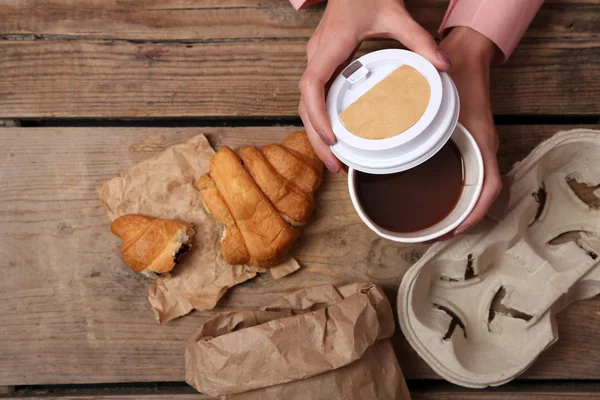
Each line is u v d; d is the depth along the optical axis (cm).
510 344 73
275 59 75
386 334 70
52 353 75
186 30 75
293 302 71
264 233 70
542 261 72
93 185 75
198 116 75
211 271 73
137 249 71
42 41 75
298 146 72
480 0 67
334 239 75
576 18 74
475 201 61
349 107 58
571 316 74
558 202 74
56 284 75
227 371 67
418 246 74
